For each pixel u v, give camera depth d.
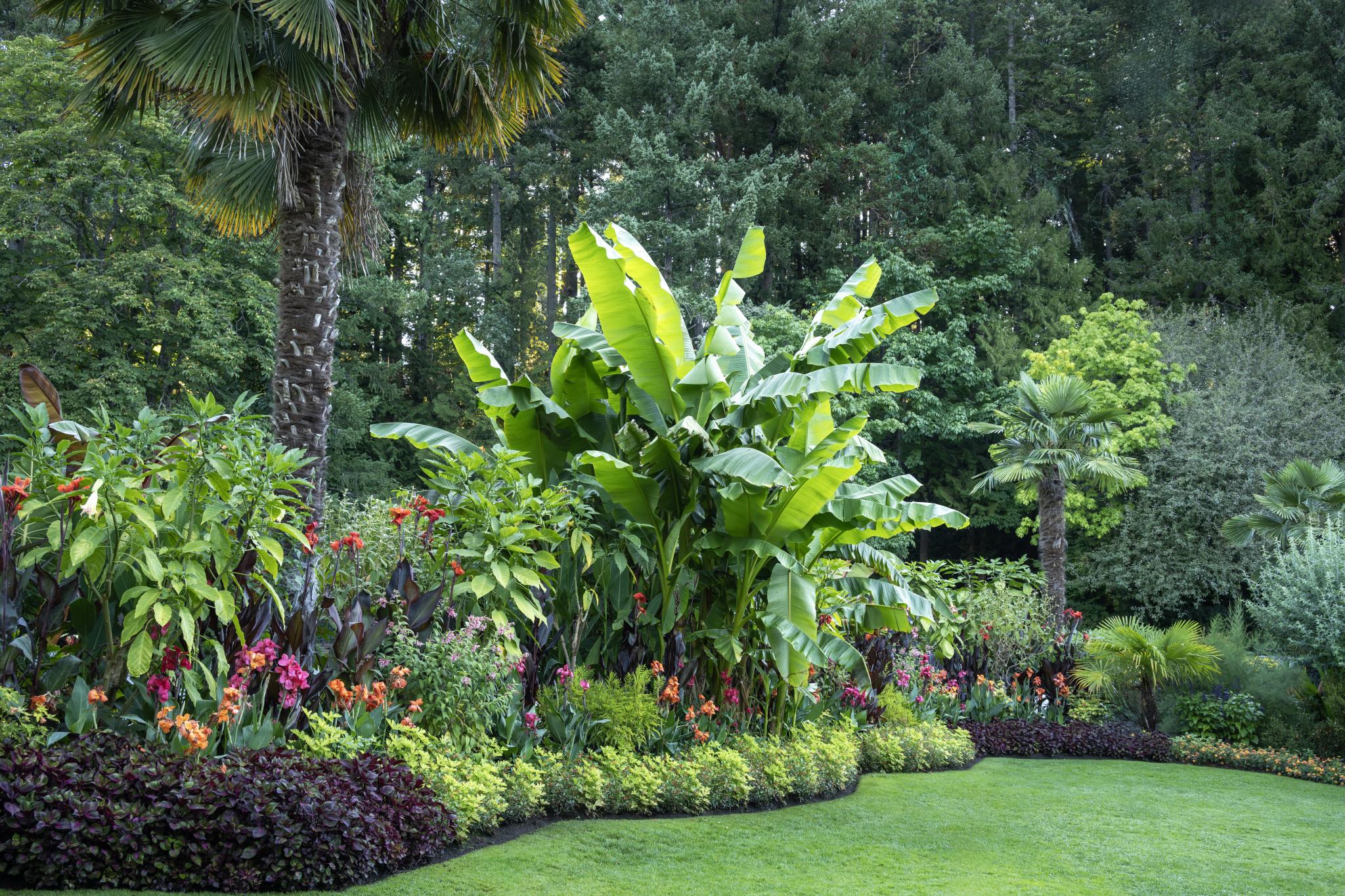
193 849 4.15
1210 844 6.79
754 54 29.05
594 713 7.11
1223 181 30.94
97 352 19.45
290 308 7.69
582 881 4.91
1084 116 35.00
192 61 6.79
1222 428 22.64
